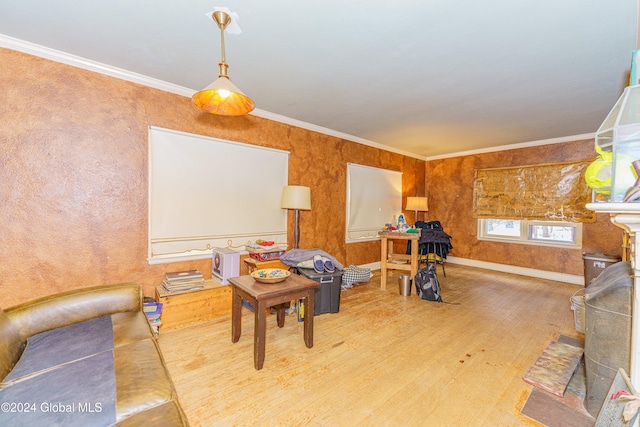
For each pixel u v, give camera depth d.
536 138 4.45
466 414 1.56
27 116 2.05
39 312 1.49
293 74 2.43
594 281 1.77
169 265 2.74
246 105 1.74
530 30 1.77
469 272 4.90
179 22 1.75
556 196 4.37
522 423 1.50
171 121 2.71
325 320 2.81
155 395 1.05
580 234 4.20
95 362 1.22
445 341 2.39
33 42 2.00
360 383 1.81
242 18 1.70
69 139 2.21
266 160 3.44
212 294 2.70
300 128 3.79
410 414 1.55
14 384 1.07
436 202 5.91
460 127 3.93
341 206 4.39
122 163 2.45
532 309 3.14
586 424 1.49
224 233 3.10
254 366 1.97
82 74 2.26
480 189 5.23
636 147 1.16
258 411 1.55
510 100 2.94
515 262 4.83
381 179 5.06
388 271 4.69
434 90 2.73
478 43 1.93
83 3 1.58
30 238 2.09
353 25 1.75
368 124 3.85
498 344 2.35
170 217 2.73
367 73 2.40
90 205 2.31
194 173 2.87
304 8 1.60
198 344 2.26
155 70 2.42
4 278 2.01
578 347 2.25
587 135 4.10
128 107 2.47
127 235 2.49
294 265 3.07
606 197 1.35
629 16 1.61
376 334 2.51
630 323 1.39
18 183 2.04
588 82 2.50
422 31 1.81
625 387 1.23
